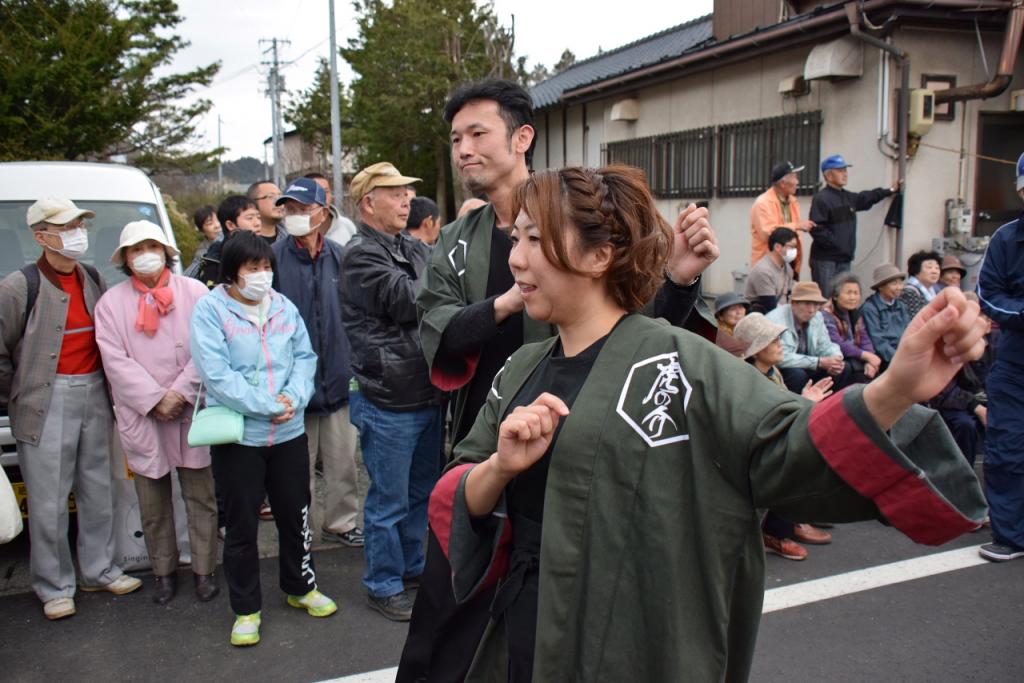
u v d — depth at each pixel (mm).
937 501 1099
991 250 4020
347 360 4359
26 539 4543
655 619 1325
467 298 2344
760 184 8758
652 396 1358
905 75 7012
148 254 3637
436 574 1783
